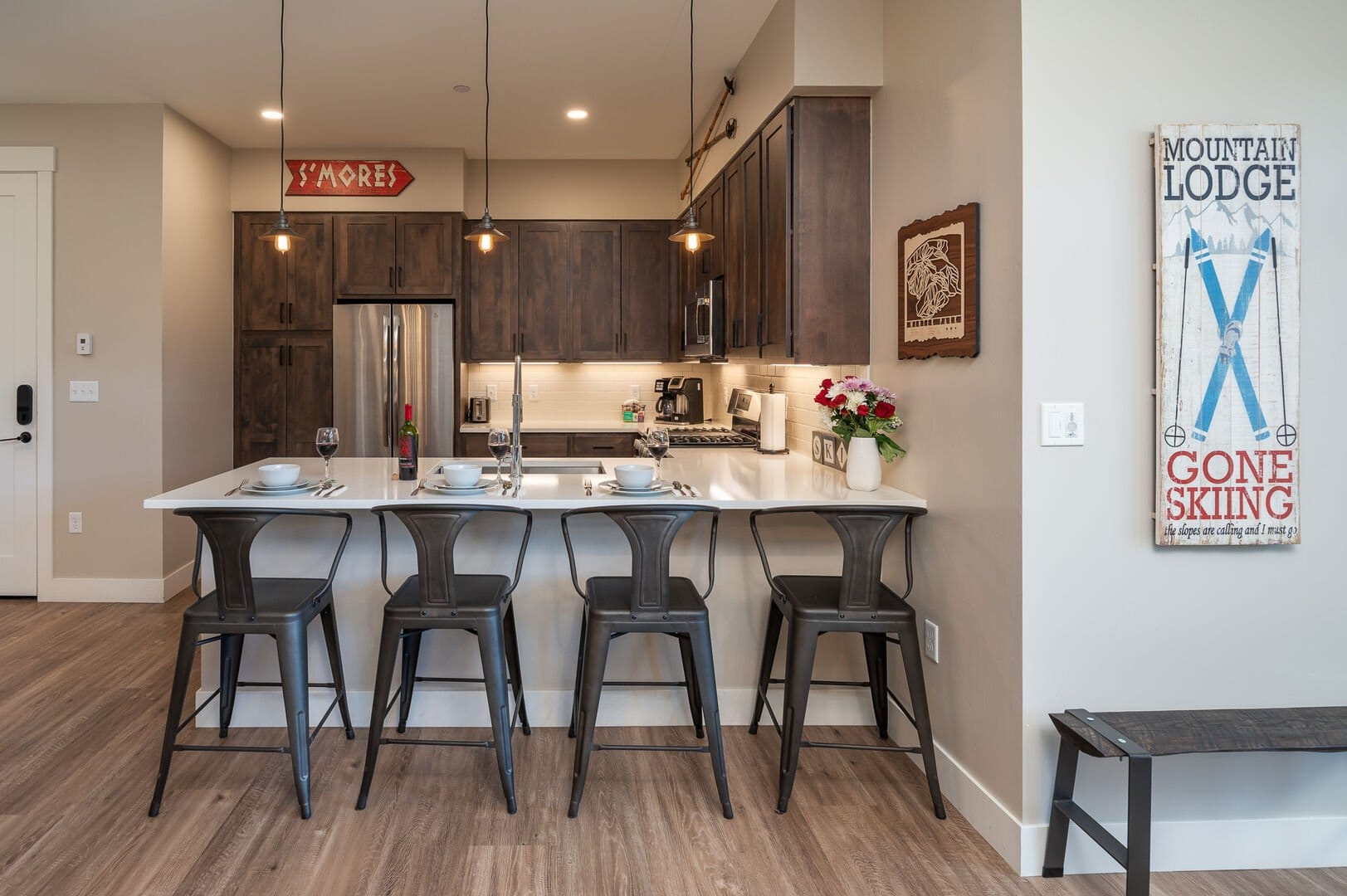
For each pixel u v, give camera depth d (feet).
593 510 7.79
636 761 9.12
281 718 9.86
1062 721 6.81
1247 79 7.16
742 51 12.53
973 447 7.94
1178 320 7.04
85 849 7.27
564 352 18.83
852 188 10.37
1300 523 7.19
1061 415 7.09
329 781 8.54
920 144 8.98
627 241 18.85
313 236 17.78
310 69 13.29
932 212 8.70
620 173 18.79
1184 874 7.29
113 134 14.79
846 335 10.45
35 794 8.21
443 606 7.93
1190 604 7.25
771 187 11.27
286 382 17.84
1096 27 7.07
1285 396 7.09
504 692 8.05
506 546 9.80
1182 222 7.01
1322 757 7.42
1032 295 7.06
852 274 10.41
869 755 9.36
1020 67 7.04
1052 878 7.09
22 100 14.66
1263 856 7.40
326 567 9.75
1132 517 7.20
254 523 7.59
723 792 7.97
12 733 9.59
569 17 11.37
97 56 12.79
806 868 7.16
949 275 8.21
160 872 6.95
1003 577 7.43
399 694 9.44
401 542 9.74
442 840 7.50
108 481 14.97
